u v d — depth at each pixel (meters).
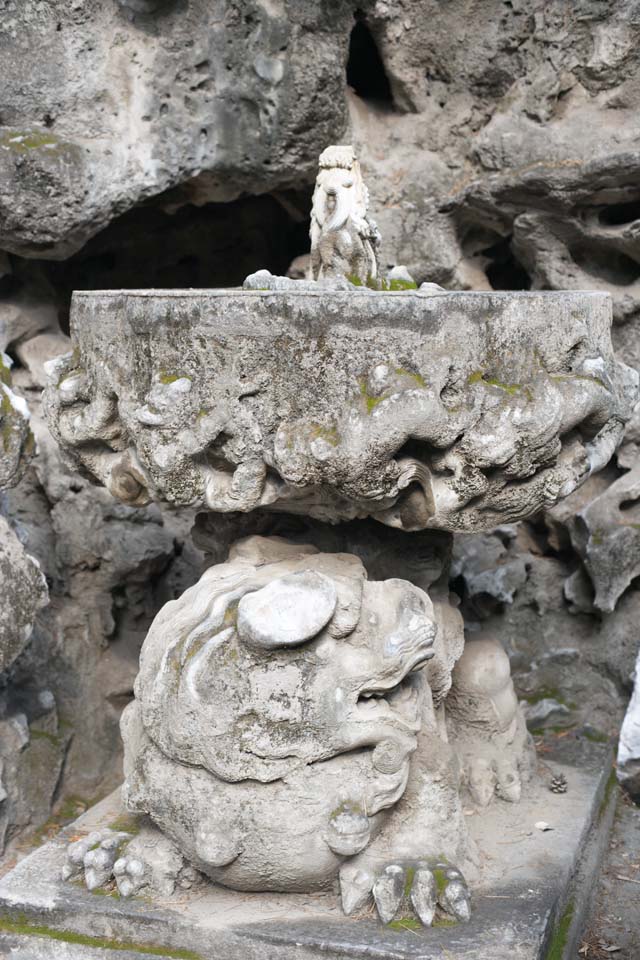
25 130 2.91
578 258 3.30
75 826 2.54
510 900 2.26
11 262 3.23
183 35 3.00
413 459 2.04
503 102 3.20
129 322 2.08
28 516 3.17
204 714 2.10
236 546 2.39
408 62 3.25
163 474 2.07
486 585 3.39
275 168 3.17
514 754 2.73
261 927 2.15
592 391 2.08
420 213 3.32
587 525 3.25
